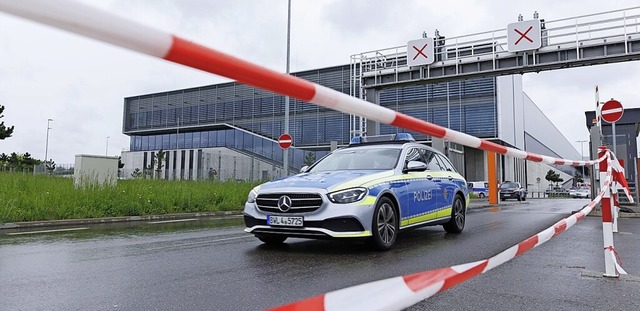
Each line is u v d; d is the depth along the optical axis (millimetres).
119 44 832
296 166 41656
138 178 16031
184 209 13531
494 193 21734
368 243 5844
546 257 5410
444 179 7570
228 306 3412
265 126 44375
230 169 23672
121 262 5133
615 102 11461
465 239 7047
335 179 5676
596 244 6531
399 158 6629
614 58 16266
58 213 10414
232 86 47250
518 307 3363
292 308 1139
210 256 5492
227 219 11805
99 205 11461
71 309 3328
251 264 4977
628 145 17266
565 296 3656
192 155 50438
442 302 3482
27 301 3527
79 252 5867
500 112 36844
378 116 1717
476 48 19297
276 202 5562
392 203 5969
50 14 698
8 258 5418
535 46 17094
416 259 5246
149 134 55469
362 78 21297
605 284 4055
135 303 3486
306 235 5410
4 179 12484
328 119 40406
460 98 37781
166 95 52812
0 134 25516
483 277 4316
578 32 16656
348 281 4172
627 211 12828
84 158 13352
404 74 20250
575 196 44562
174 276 4395
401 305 1291
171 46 912
